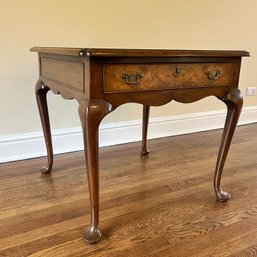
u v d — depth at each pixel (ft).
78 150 6.29
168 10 6.62
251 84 8.75
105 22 5.92
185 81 3.51
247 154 6.33
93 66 2.88
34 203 4.17
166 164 5.70
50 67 4.05
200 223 3.78
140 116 7.00
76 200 4.28
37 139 5.79
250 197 4.49
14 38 5.13
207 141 7.18
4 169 5.26
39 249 3.22
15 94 5.41
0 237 3.41
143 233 3.55
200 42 7.35
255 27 8.18
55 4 5.32
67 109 6.01
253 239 3.47
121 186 4.76
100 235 3.42
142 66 3.16
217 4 7.29
